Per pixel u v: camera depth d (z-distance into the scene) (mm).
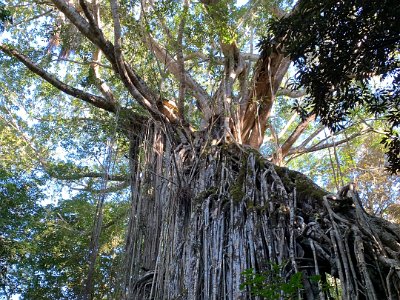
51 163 13023
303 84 6875
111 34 14094
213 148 9203
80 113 14664
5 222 11609
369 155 15555
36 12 14250
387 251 5379
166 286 7027
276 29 6746
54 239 12508
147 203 8969
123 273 8062
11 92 14664
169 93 12617
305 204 6762
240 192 7312
